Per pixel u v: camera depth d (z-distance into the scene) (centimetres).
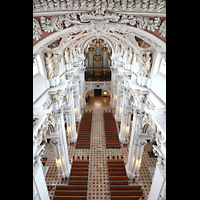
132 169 1421
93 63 3144
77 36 1095
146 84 1131
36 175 669
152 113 704
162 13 513
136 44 1038
